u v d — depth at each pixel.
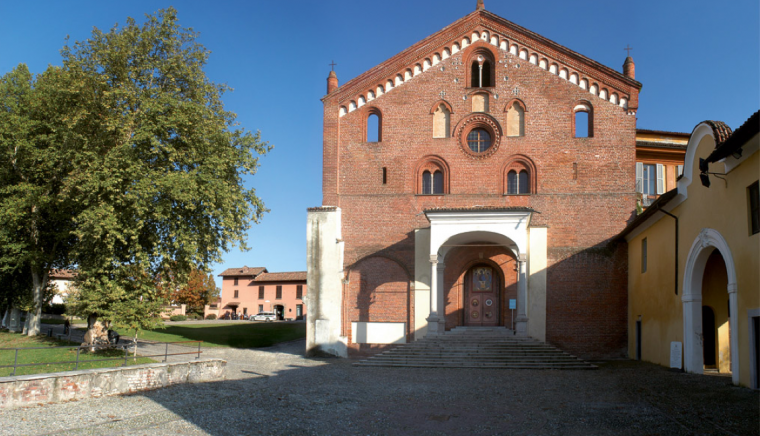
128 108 28.25
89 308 24.48
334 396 17.31
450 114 32.16
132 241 26.92
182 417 14.12
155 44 29.52
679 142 36.72
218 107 31.31
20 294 37.47
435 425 13.30
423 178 32.19
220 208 29.06
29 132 30.61
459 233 28.53
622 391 17.78
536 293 30.08
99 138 27.66
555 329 29.83
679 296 22.52
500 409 15.19
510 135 31.70
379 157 32.34
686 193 21.64
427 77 32.59
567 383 20.16
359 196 32.16
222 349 34.34
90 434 12.30
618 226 30.33
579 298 29.98
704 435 11.50
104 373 17.44
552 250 30.50
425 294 30.67
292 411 14.90
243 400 16.52
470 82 32.31
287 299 96.75
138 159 26.50
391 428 13.02
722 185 18.50
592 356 29.48
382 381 20.94
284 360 28.70
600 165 30.81
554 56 31.70
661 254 24.77
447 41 32.56
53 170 30.55
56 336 33.28
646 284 26.92
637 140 36.44
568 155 31.09
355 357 30.41
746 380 16.84
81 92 27.27
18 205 29.52
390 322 30.80
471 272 31.95
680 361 22.33
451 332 29.52
